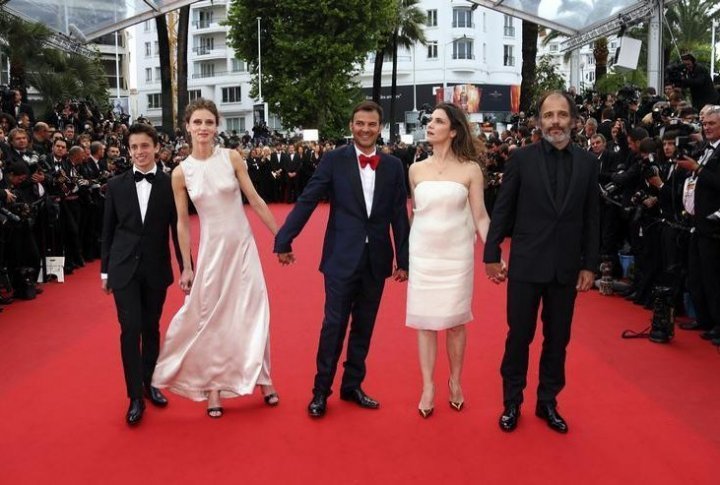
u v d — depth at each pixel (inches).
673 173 270.5
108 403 190.7
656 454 157.2
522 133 527.8
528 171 169.3
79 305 312.7
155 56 2608.3
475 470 149.8
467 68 2391.7
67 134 458.6
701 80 390.9
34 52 617.9
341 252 179.8
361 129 179.0
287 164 890.7
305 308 298.7
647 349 237.3
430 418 178.1
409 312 181.2
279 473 148.9
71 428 173.9
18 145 333.7
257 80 1528.1
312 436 167.5
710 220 243.3
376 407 184.5
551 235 167.3
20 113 502.9
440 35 2391.7
